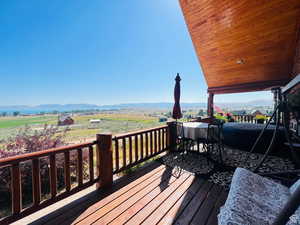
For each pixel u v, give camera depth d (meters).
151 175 2.82
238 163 3.37
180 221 1.68
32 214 1.79
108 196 2.16
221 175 2.79
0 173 2.40
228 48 5.45
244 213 1.17
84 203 2.00
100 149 2.35
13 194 1.54
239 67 6.12
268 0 3.78
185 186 2.42
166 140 4.15
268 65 5.64
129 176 2.78
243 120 8.48
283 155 3.66
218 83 7.43
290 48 4.88
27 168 2.59
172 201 2.04
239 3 3.97
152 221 1.68
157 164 3.37
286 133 2.15
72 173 3.18
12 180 1.53
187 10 4.61
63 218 1.72
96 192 2.26
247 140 4.12
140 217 1.74
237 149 4.39
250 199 1.34
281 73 5.82
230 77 6.79
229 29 4.75
